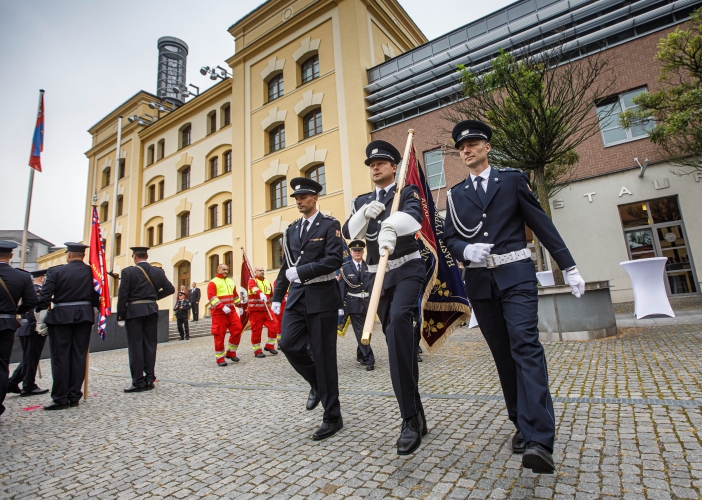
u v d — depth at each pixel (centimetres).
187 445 323
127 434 365
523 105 687
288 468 261
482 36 1427
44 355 1134
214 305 755
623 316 961
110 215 2773
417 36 2155
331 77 1722
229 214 2078
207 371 704
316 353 326
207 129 2236
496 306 256
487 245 246
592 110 1188
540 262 1130
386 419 345
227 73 2200
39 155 1190
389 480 231
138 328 570
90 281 525
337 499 215
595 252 1172
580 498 195
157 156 2533
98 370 799
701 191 1065
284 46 1911
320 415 376
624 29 1166
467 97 877
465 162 281
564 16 1270
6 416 465
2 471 292
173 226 2320
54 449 336
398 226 255
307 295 336
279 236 1833
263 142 1920
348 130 1642
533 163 724
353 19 1700
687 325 705
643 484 203
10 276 455
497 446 265
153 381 578
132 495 242
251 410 415
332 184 1661
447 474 232
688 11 1115
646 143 1134
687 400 324
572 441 264
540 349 229
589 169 1195
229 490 238
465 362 582
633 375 416
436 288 314
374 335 1107
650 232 1130
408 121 1541
